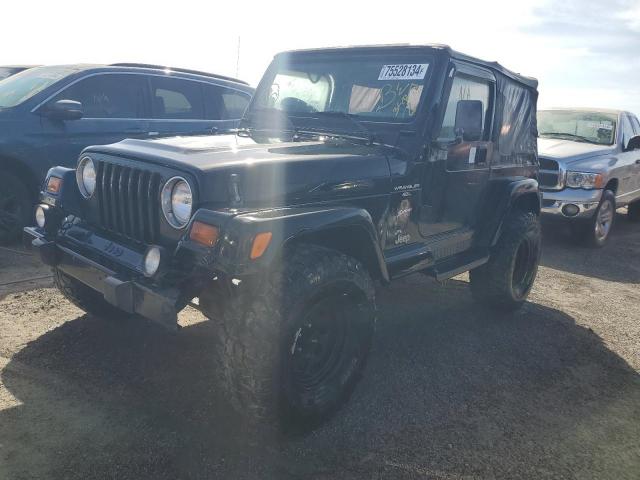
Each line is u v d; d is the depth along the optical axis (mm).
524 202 4762
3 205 5359
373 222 3096
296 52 3977
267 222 2324
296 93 3879
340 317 2818
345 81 3652
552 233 8234
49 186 3299
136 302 2508
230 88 6812
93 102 5719
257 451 2549
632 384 3512
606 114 8336
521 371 3596
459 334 4133
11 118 5238
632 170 8102
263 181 2615
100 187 3014
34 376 3053
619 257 6980
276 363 2408
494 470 2545
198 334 3721
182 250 2428
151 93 6090
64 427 2613
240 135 3676
